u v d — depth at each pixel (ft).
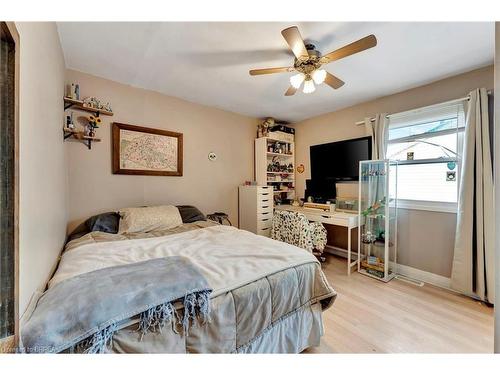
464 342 5.15
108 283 3.42
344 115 11.28
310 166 12.71
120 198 8.64
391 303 6.85
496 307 2.35
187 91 9.34
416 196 8.81
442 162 8.14
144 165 9.14
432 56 6.51
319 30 5.41
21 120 2.79
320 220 10.42
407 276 8.89
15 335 2.28
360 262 9.78
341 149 11.03
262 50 6.33
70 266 4.45
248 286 3.96
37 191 3.48
